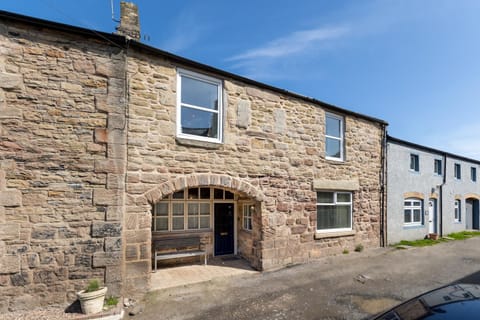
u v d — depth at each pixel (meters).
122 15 6.18
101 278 4.95
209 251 8.30
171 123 5.91
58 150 4.82
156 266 7.15
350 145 9.27
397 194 11.33
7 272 4.41
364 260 7.99
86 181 4.97
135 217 5.37
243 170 6.82
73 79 5.00
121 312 4.54
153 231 7.61
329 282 6.05
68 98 4.95
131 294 5.23
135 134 5.48
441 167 14.20
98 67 5.20
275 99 7.55
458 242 11.63
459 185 15.38
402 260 8.03
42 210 4.66
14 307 4.43
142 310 4.70
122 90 5.36
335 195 8.84
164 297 5.27
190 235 7.99
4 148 4.50
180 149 5.98
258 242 7.09
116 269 5.04
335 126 9.17
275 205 7.30
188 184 6.00
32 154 4.66
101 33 5.17
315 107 8.38
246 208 8.48
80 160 4.95
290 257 7.50
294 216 7.66
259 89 7.27
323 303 4.92
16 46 4.67
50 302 4.61
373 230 9.79
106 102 5.20
